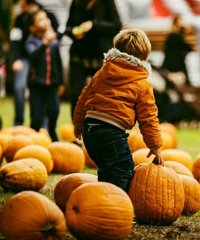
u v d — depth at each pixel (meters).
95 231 3.72
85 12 8.05
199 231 4.36
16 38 10.88
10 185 5.50
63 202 4.67
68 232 4.12
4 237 3.74
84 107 4.57
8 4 13.77
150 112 4.41
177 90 13.97
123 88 4.41
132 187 4.51
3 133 9.38
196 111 14.53
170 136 9.02
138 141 8.45
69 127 11.80
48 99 9.39
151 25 17.70
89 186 3.87
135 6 19.58
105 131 4.33
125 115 4.38
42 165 5.72
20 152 6.66
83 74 8.23
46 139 8.34
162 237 4.11
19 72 10.84
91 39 8.00
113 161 4.35
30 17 9.41
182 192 4.55
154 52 18.75
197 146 11.09
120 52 4.55
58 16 21.39
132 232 4.16
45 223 3.66
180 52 15.16
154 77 13.70
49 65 9.28
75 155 7.16
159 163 4.57
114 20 8.02
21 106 11.07
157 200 4.44
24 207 3.71
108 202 3.78
